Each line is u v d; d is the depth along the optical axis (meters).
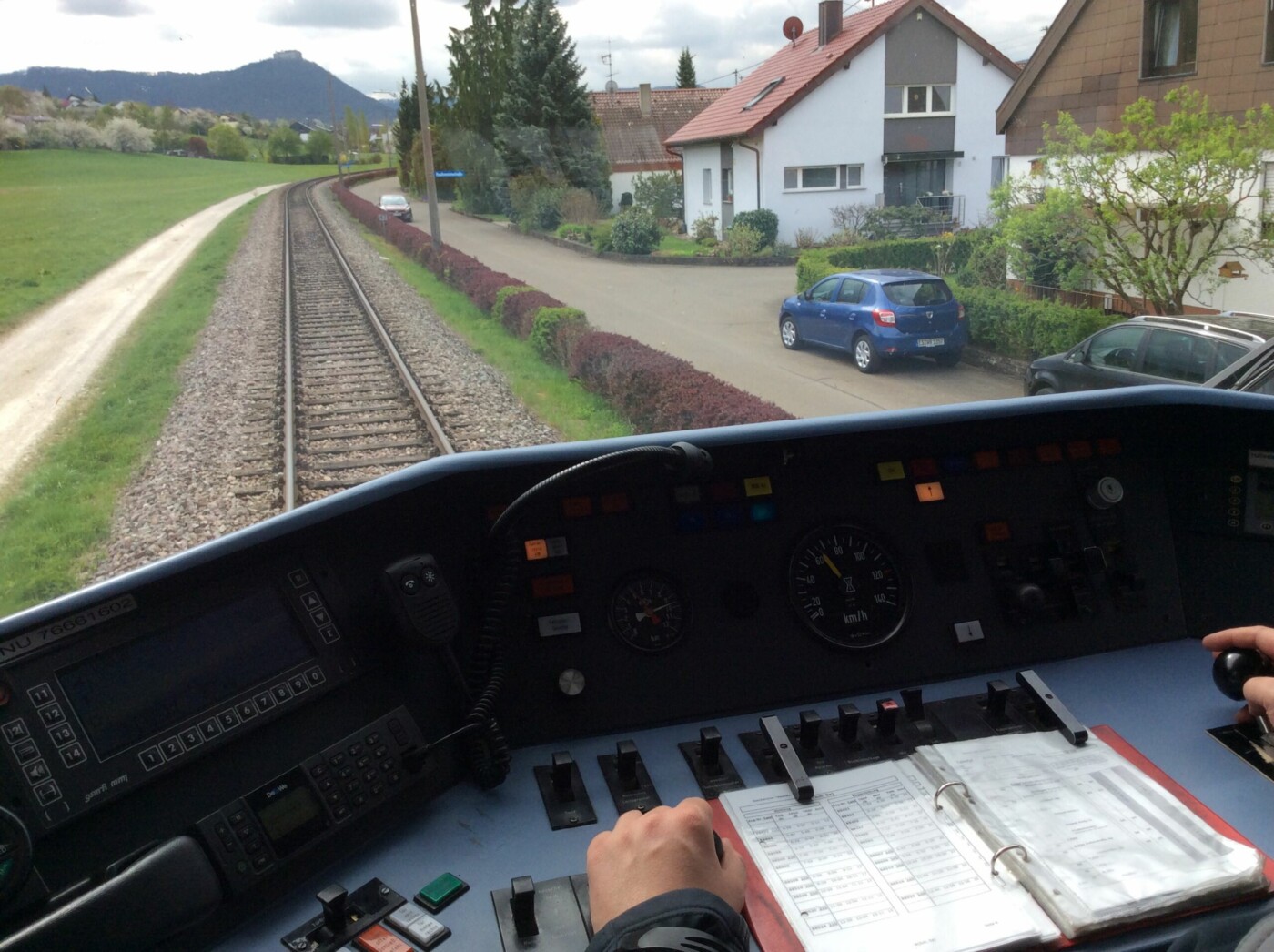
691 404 2.87
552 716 1.32
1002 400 1.63
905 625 1.48
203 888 0.91
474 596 1.34
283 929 0.97
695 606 1.42
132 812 0.96
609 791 1.19
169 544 2.19
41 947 0.82
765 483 1.50
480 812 1.15
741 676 1.40
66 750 0.94
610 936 0.79
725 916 0.81
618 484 1.45
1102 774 1.19
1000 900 0.99
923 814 1.12
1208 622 1.61
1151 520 1.65
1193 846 1.05
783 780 1.20
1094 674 1.47
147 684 1.01
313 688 1.12
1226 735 1.28
